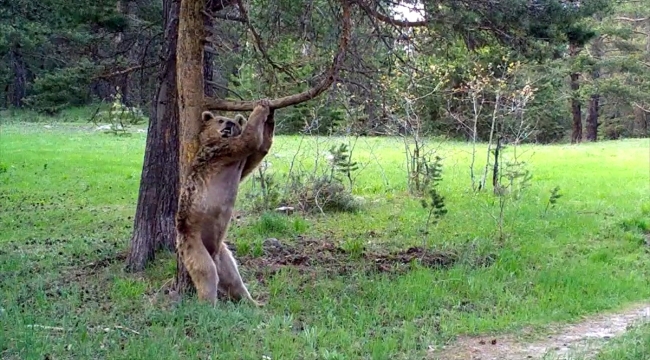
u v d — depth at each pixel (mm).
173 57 10391
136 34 12023
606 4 10805
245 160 8422
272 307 8758
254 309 8438
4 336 7098
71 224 14516
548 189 18938
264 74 10797
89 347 6875
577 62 42219
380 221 14594
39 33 17641
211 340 7234
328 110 18578
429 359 7121
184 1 8320
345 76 10422
